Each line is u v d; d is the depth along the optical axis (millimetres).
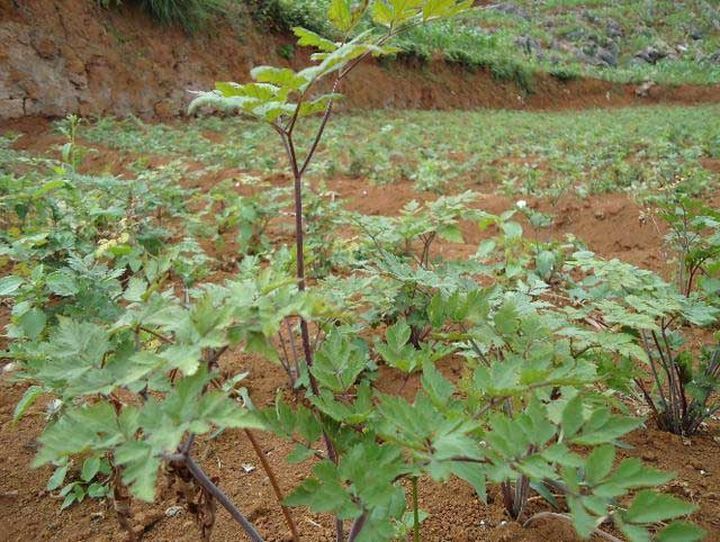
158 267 1973
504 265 3373
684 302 2404
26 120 11094
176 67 13758
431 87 19891
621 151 9750
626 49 31125
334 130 12039
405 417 1345
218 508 2230
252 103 1562
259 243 5016
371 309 3064
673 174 7160
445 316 1846
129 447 1202
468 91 21047
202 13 14297
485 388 1479
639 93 26188
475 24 27906
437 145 10922
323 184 5820
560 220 6250
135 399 2729
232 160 8305
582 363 1822
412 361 1643
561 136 12305
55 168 4059
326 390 1626
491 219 3328
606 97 25266
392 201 6891
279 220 6035
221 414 1229
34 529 2145
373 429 1440
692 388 2590
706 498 2289
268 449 2568
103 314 2074
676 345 2656
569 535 2061
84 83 11914
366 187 7531
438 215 3201
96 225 3955
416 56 19812
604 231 5926
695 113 19609
